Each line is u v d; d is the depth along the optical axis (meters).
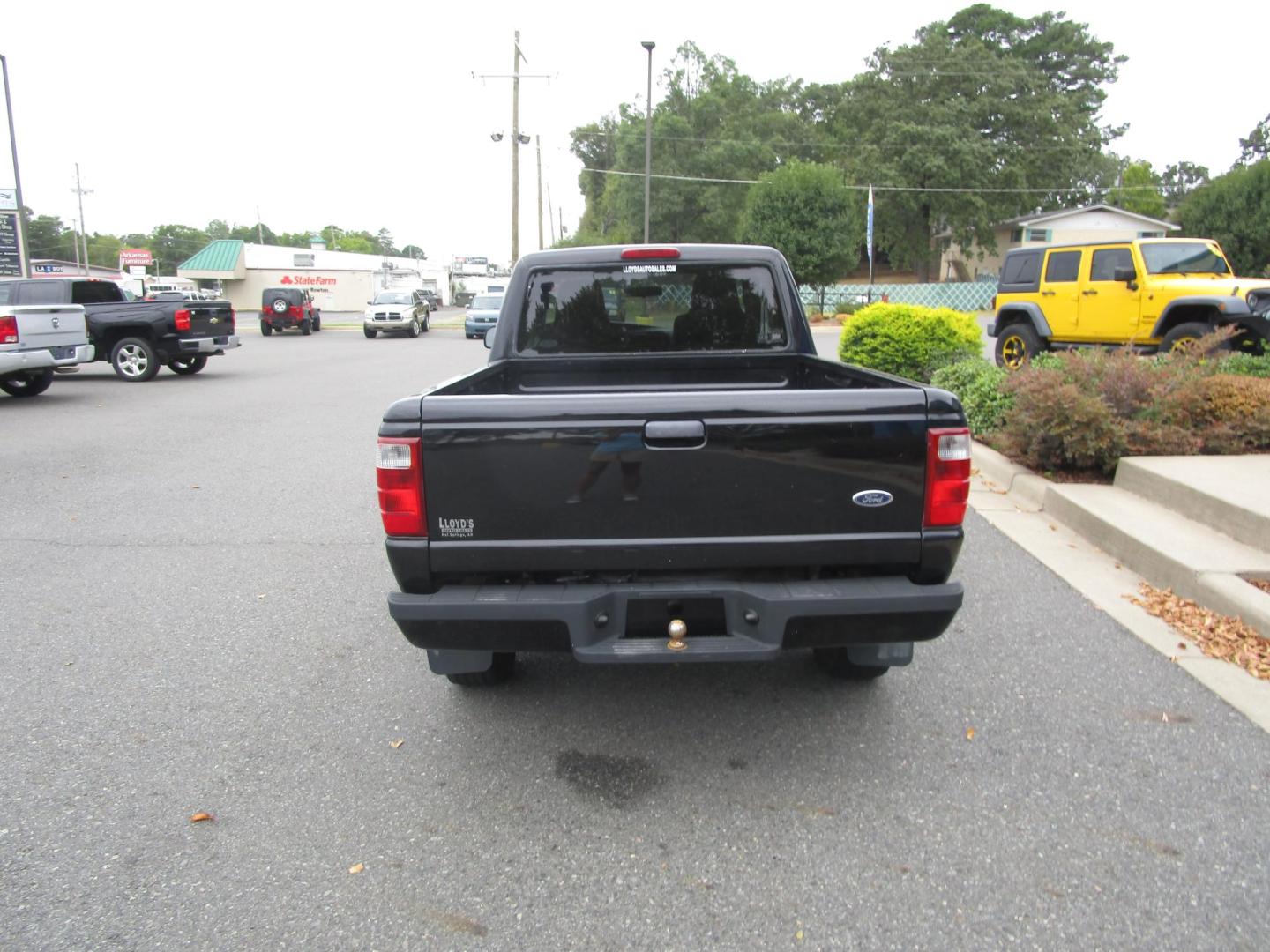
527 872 2.84
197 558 6.01
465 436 3.06
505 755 3.55
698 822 3.09
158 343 16.58
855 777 3.37
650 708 3.94
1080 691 4.01
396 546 3.14
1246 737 3.60
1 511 7.15
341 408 12.86
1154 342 12.56
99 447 9.82
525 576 3.25
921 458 3.10
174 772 3.43
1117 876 2.78
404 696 4.06
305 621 4.93
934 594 3.09
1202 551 5.21
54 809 3.18
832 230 36.19
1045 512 6.73
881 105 51.31
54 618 4.97
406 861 2.90
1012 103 51.16
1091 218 44.94
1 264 27.17
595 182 85.94
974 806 3.17
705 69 64.56
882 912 2.64
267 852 2.94
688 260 4.66
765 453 3.07
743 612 3.14
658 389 4.58
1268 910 2.63
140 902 2.70
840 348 12.48
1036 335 14.48
